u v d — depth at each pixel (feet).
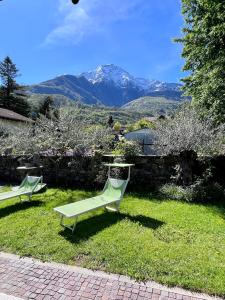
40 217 16.22
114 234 13.43
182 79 50.80
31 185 20.97
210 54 38.70
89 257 11.27
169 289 9.16
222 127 26.68
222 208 17.78
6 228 14.58
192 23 45.83
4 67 123.24
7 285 9.44
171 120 27.22
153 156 23.00
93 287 9.29
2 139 34.60
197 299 8.63
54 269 10.52
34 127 33.91
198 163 22.43
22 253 11.76
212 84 36.09
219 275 9.76
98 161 24.13
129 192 22.04
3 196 18.52
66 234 13.62
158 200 19.67
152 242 12.45
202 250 11.68
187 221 15.26
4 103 124.36
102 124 36.52
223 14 34.76
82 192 22.41
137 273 9.99
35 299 8.66
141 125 83.66
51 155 26.58
